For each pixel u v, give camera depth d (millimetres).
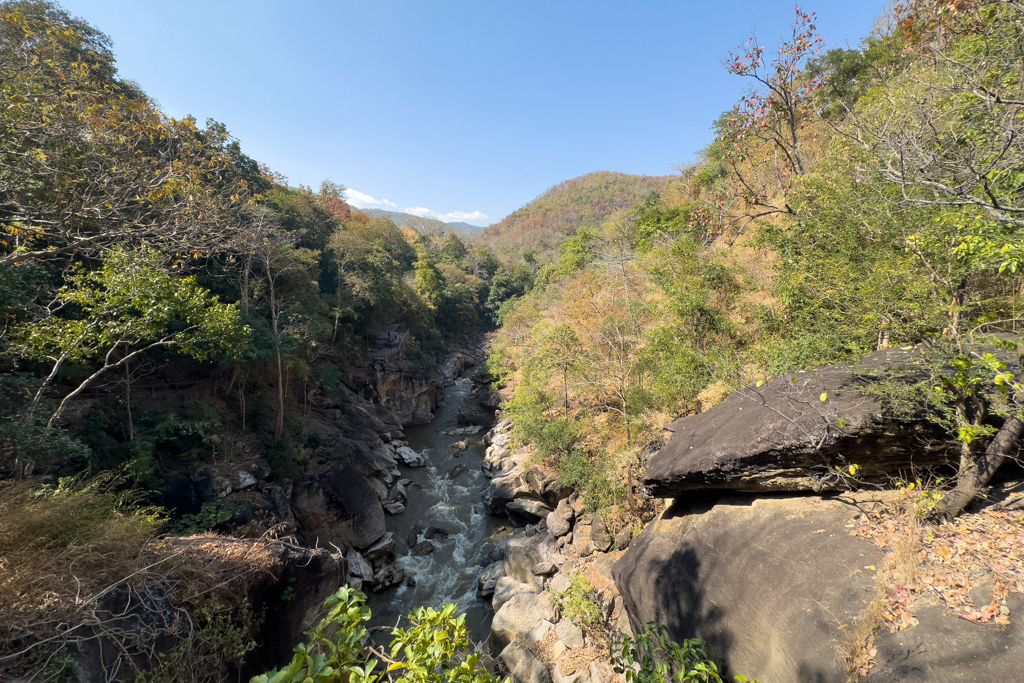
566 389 17406
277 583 7438
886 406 5559
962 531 4742
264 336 19453
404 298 40938
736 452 6801
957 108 6570
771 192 16781
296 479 16766
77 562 5672
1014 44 5688
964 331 5219
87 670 5016
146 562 6332
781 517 6238
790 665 4734
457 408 38594
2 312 9609
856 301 7324
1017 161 4633
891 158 7043
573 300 22188
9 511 5625
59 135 7379
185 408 18062
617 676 8977
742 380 10086
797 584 5238
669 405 12188
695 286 13672
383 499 19688
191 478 14664
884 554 4930
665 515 8711
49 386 13711
